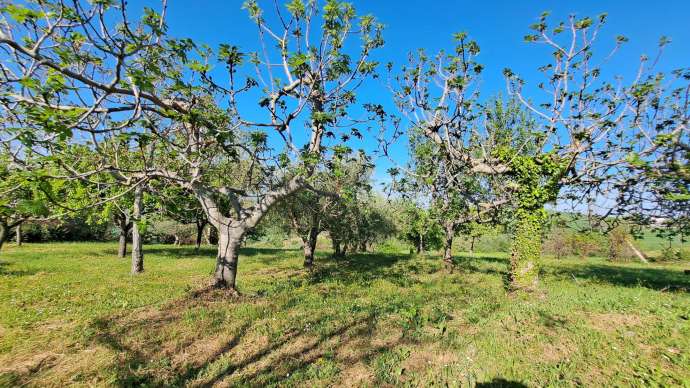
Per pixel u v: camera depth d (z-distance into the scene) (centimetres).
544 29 1007
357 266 1820
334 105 885
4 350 600
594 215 1265
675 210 1109
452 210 1457
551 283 1348
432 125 1182
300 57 536
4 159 528
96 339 648
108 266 1728
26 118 390
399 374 504
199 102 687
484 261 2255
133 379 497
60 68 372
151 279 1346
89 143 696
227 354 588
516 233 1152
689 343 564
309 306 888
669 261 2345
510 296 1047
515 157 1152
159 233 3400
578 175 1124
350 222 2125
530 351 569
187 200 1167
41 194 419
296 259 2197
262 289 1130
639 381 463
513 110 1528
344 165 1611
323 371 514
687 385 440
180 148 649
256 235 2848
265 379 496
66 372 524
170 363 551
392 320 757
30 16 342
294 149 744
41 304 911
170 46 449
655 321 680
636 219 1193
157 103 612
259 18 731
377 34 763
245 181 1134
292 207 1772
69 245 3062
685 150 882
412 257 2367
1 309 848
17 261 1775
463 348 593
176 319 767
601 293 1063
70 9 340
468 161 1242
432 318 764
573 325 676
